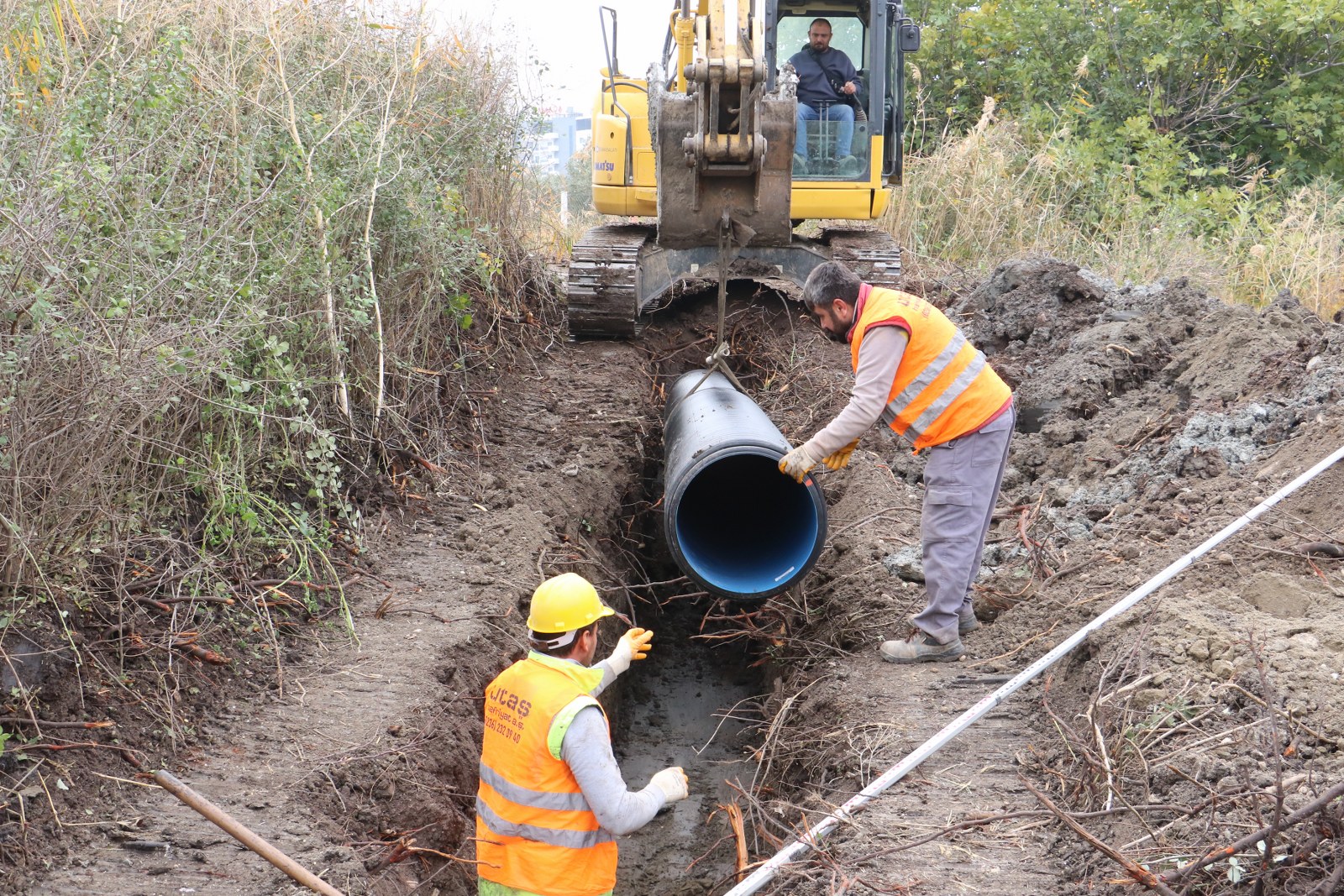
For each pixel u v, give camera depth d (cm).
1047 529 577
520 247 941
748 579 530
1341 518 464
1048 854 344
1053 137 1370
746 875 380
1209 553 468
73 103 412
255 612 461
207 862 325
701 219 625
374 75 658
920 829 359
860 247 934
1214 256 1183
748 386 893
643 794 292
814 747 464
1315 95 1528
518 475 663
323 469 505
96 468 397
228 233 486
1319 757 333
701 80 578
